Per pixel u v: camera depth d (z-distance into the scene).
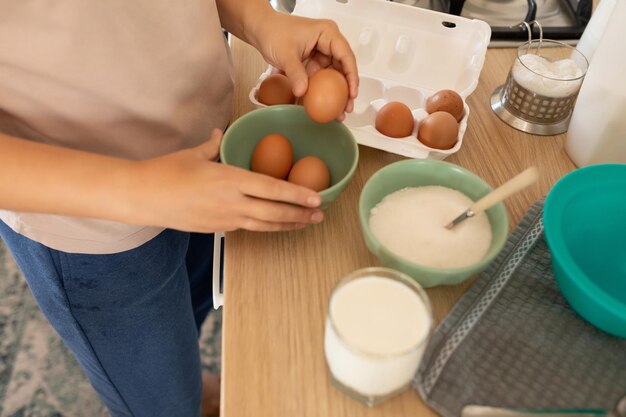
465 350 0.52
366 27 0.86
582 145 0.70
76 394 1.29
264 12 0.73
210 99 0.73
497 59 0.91
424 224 0.58
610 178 0.58
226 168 0.52
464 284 0.58
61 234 0.67
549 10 1.01
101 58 0.59
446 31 0.86
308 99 0.65
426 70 0.83
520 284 0.57
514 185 0.52
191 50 0.67
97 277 0.73
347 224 0.64
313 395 0.50
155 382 0.95
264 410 0.49
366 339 0.46
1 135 0.49
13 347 1.37
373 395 0.48
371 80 0.81
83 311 0.77
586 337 0.53
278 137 0.66
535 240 0.61
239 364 0.51
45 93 0.58
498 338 0.53
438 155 0.70
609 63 0.64
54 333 1.39
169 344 0.90
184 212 0.51
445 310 0.56
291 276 0.59
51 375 1.32
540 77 0.74
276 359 0.52
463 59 0.84
